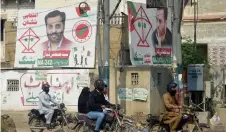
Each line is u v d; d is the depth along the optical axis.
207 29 30.61
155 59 24.28
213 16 30.45
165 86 23.47
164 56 24.83
